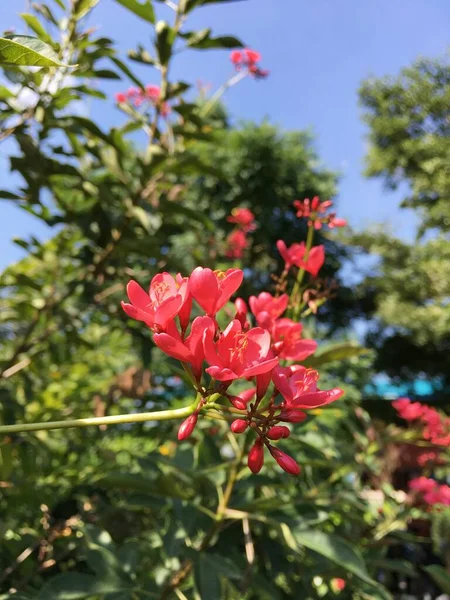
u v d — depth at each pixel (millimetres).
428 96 3180
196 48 524
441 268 2957
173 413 190
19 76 416
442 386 3096
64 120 467
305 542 313
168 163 556
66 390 655
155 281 226
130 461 609
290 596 449
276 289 334
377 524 630
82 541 409
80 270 628
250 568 357
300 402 192
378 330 3252
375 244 3174
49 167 490
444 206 2873
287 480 445
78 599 304
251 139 2535
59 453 644
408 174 3311
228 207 2467
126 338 829
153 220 557
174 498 352
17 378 597
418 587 810
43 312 599
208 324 191
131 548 357
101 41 441
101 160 542
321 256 333
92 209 556
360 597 483
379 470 613
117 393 669
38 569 439
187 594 398
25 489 485
